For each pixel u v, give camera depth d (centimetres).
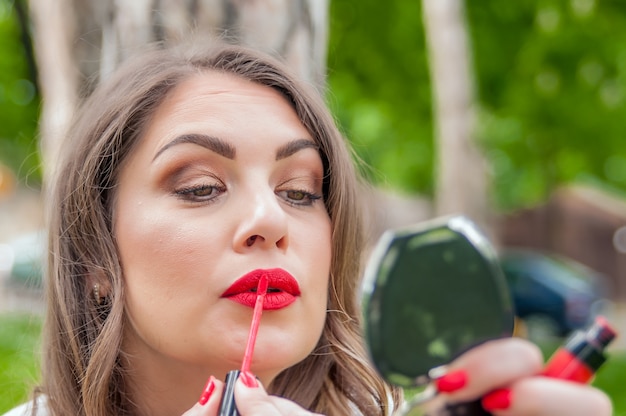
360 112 1112
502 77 1055
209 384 123
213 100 145
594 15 998
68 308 158
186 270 134
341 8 1002
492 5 1005
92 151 151
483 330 87
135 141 146
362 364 166
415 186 1408
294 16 221
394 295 89
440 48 747
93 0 245
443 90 750
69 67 247
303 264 141
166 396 146
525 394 83
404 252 90
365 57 1039
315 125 154
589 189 1816
